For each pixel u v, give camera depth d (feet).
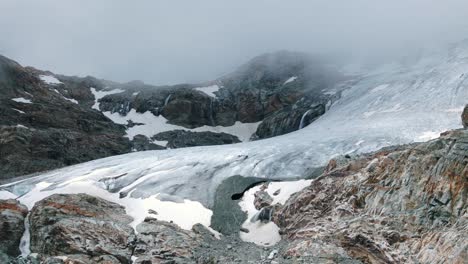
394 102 167.53
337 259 73.72
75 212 99.04
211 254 85.61
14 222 96.99
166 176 126.11
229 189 118.11
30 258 86.79
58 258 82.12
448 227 69.92
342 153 125.29
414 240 71.77
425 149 84.99
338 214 86.79
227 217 106.73
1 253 89.81
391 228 76.02
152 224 98.32
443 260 64.28
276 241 93.61
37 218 96.32
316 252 77.05
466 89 146.61
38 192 120.57
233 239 97.25
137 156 152.15
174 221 103.55
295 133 173.06
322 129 168.35
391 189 83.82
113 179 126.93
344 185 93.40
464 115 95.71
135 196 116.06
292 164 125.49
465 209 70.74
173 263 82.38
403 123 137.49
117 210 107.14
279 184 113.80
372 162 93.20
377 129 138.51
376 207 83.20
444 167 78.13
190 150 153.07
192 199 114.11
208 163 133.08
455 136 81.51
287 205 99.30
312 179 111.96
